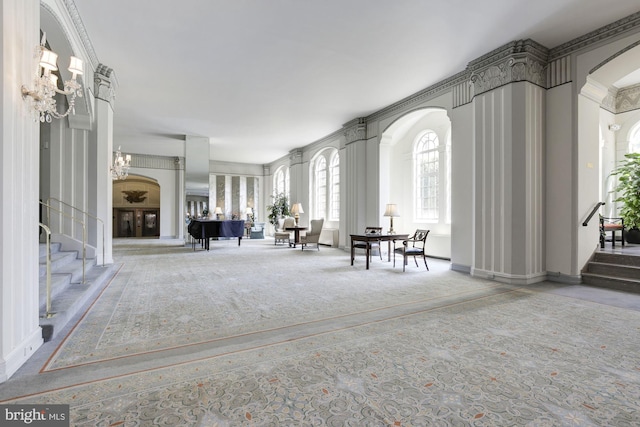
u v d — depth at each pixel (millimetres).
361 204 10180
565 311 4121
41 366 2629
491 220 6098
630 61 5258
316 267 7539
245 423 1933
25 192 2738
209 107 9172
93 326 3574
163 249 11242
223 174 17891
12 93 2525
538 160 5887
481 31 5387
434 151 9523
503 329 3488
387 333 3387
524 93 5695
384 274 6664
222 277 6305
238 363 2717
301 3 4652
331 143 12148
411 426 1904
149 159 16094
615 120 8578
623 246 7086
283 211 15500
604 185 8398
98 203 6676
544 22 5133
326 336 3311
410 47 5898
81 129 6535
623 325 3605
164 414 2016
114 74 7004
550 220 5949
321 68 6727
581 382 2402
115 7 4742
